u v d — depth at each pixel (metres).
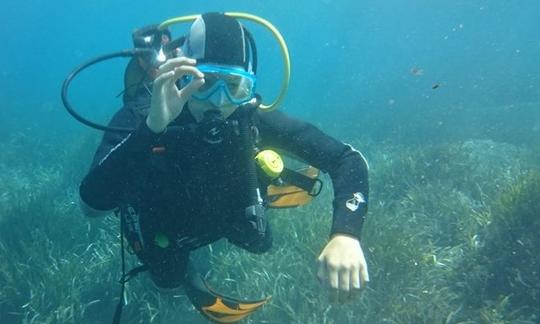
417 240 1.82
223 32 0.83
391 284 1.58
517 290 1.52
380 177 2.83
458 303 1.56
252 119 0.93
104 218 2.14
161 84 0.72
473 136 4.51
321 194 2.51
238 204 0.92
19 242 1.97
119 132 0.96
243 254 1.76
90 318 1.58
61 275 1.63
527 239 1.61
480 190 2.41
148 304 1.52
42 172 3.74
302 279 1.61
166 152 0.84
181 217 0.91
